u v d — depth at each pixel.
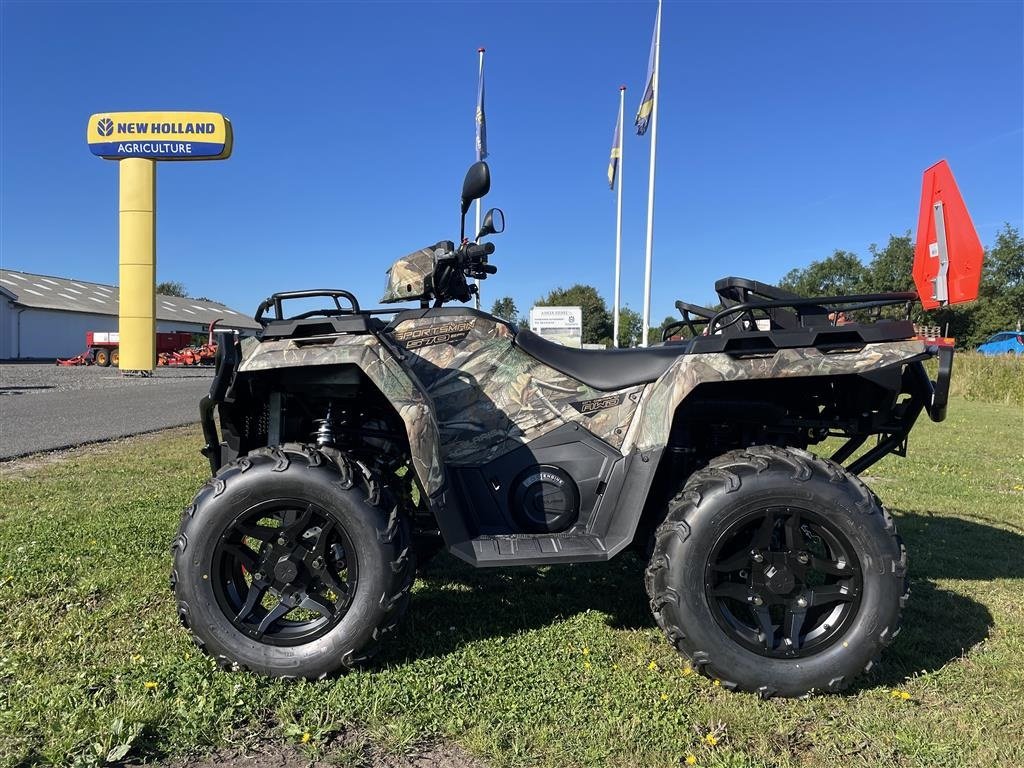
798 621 2.41
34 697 2.24
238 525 2.44
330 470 2.44
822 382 2.80
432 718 2.23
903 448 2.88
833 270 51.66
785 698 2.38
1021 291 44.56
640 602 3.26
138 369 20.69
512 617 3.06
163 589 3.24
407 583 2.47
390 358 2.50
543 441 2.78
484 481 2.79
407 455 3.04
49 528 4.22
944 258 2.96
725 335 2.57
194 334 37.69
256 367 2.46
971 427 11.03
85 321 43.75
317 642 2.43
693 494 2.44
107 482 5.76
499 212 3.02
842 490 2.39
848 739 2.15
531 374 2.82
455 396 2.80
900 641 2.83
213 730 2.12
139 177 19.67
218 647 2.41
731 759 2.04
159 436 8.77
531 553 2.55
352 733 2.16
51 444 7.79
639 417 2.68
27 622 2.85
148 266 20.34
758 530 2.42
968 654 2.74
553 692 2.39
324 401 2.89
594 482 2.76
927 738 2.14
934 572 3.76
